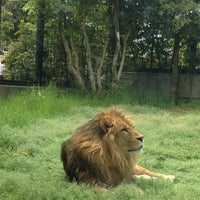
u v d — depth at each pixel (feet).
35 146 26.48
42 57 51.39
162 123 37.96
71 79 52.75
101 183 17.72
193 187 20.26
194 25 49.60
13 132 28.86
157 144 30.27
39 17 50.39
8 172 21.06
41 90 45.52
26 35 53.42
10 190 17.17
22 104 40.45
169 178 21.26
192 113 45.29
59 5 46.91
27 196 16.07
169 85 53.83
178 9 48.24
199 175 23.29
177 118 39.99
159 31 52.01
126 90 51.42
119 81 51.60
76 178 18.43
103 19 51.26
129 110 44.24
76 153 18.31
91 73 49.52
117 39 49.70
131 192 16.79
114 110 18.62
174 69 52.13
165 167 24.81
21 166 22.15
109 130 17.76
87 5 49.21
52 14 48.78
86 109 41.39
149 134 32.94
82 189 17.08
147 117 40.34
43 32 51.19
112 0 50.19
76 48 52.47
